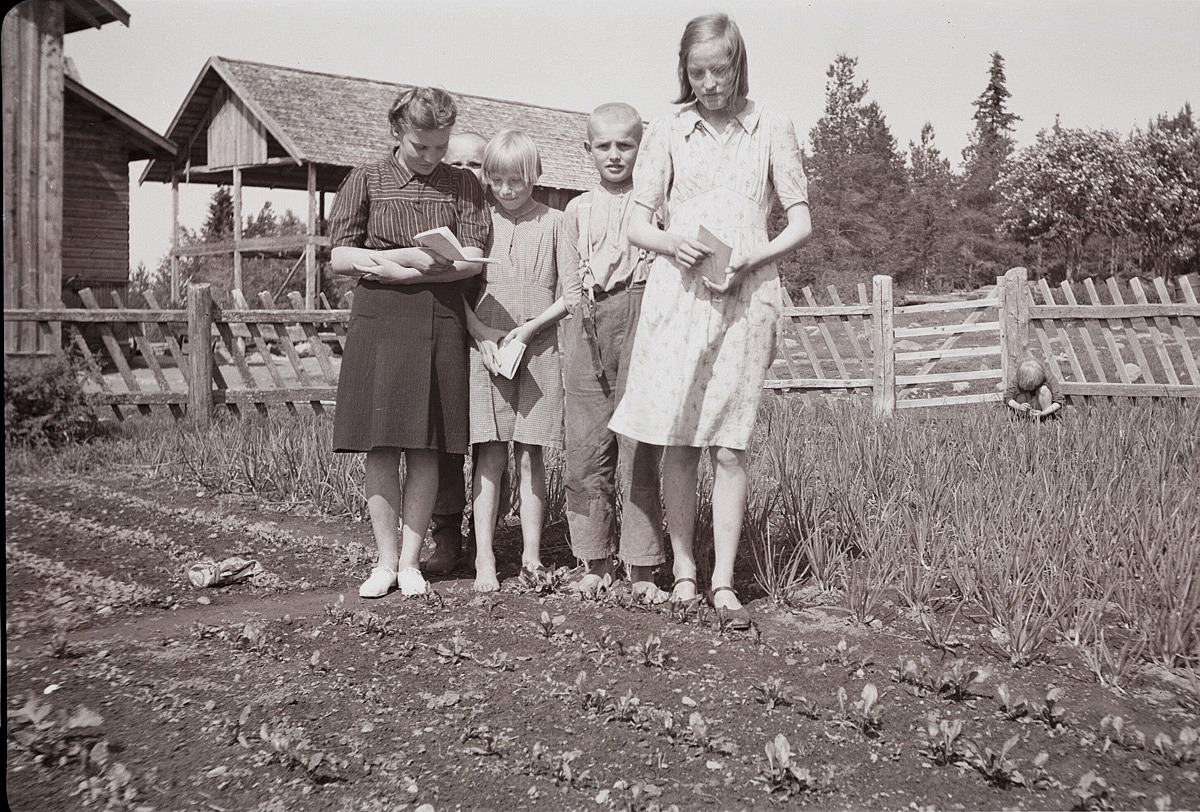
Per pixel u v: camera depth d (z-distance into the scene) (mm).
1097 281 60719
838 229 58281
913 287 59875
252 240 24906
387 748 2695
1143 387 10305
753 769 2600
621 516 4996
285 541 5328
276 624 3754
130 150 21766
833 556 4391
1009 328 10758
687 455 3930
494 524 4379
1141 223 59906
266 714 2900
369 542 5352
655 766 2609
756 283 3758
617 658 3344
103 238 19875
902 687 3141
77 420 8617
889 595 4172
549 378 4344
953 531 4602
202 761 2600
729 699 3027
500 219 4375
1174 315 10234
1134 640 3568
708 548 4672
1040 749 2729
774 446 6359
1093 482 5477
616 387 4133
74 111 19422
